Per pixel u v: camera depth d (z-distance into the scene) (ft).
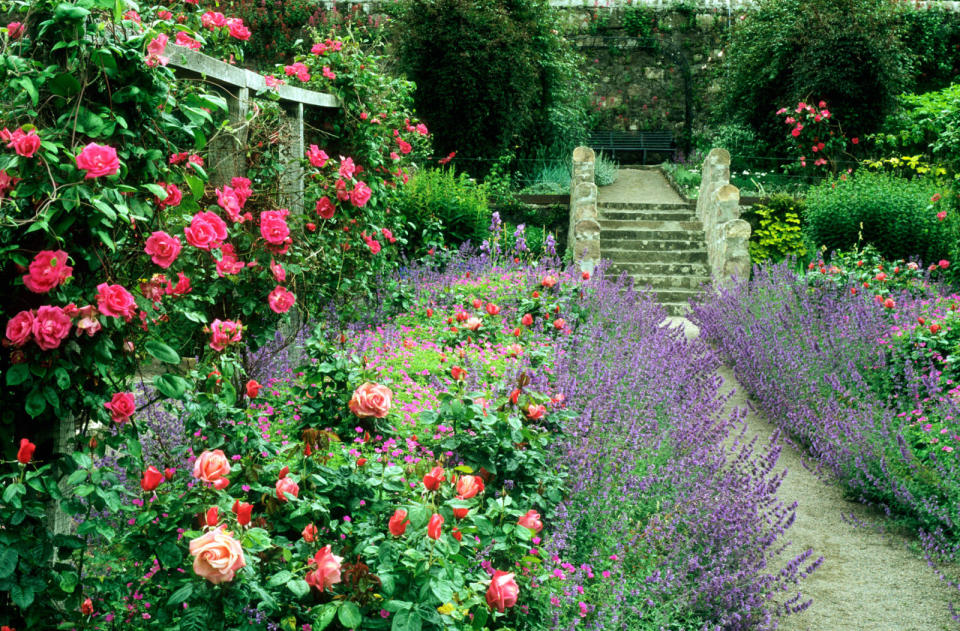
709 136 57.77
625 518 11.62
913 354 20.11
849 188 38.45
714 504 12.53
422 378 14.88
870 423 16.94
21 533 7.23
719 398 17.51
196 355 12.98
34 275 7.23
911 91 54.24
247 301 13.29
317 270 17.72
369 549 7.75
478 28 43.39
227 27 16.79
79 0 7.75
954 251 31.58
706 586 10.94
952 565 14.16
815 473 17.83
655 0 59.93
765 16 52.85
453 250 30.83
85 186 7.49
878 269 29.40
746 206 42.14
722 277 36.78
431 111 43.96
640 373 16.81
